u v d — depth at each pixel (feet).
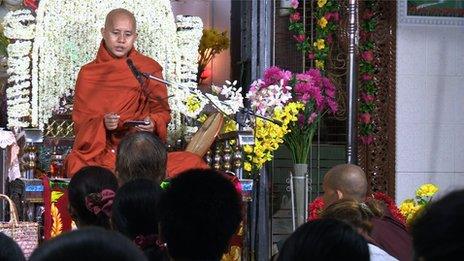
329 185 20.85
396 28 36.52
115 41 30.17
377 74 36.40
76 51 32.40
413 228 8.48
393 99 36.52
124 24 30.22
